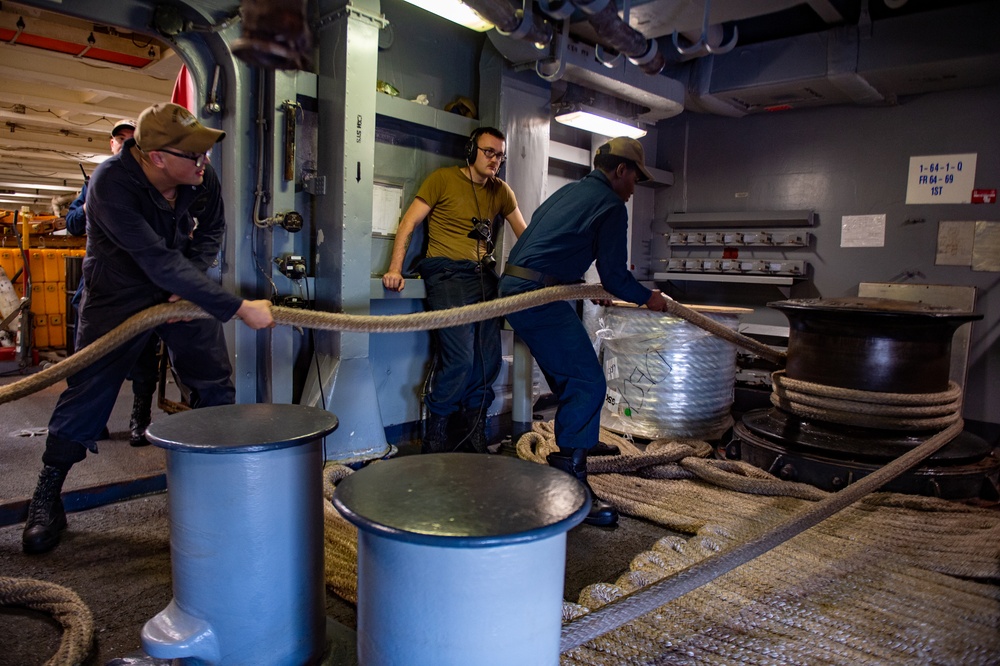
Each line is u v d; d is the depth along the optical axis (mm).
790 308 3227
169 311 2109
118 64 4746
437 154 3826
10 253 6352
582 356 2816
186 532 1355
